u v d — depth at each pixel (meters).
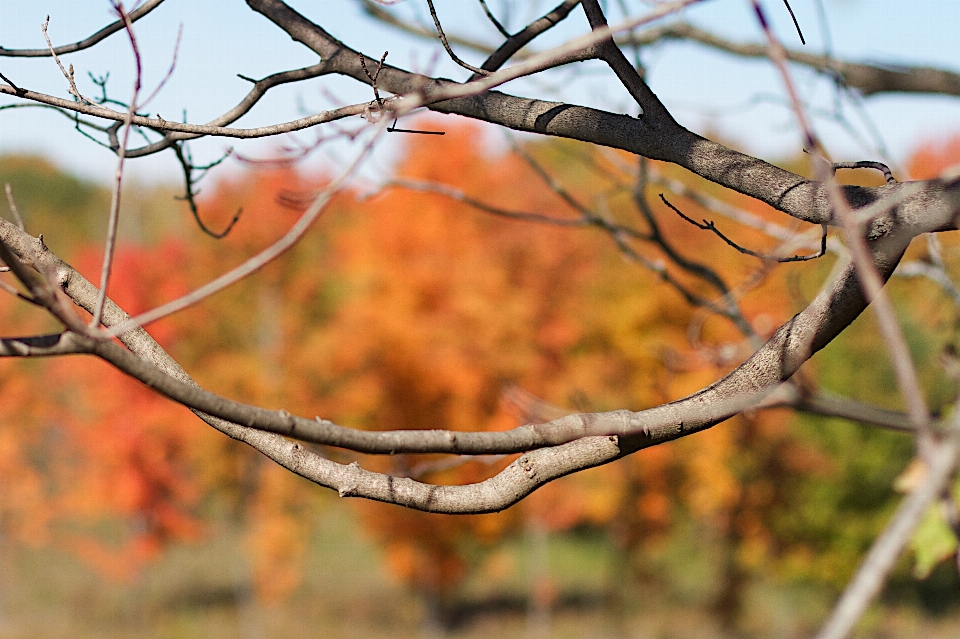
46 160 64.50
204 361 26.12
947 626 23.69
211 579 30.23
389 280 20.03
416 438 1.47
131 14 2.27
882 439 19.48
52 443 26.16
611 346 21.20
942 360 2.57
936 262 3.14
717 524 24.47
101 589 28.73
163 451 22.44
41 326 23.17
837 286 1.78
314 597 28.22
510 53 2.19
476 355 19.48
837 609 0.68
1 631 24.28
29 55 2.34
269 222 26.12
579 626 25.77
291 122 2.00
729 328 15.67
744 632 24.19
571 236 21.14
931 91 2.35
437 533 21.52
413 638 24.56
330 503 26.56
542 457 1.75
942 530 3.16
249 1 2.31
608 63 1.98
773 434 20.69
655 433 1.74
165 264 24.66
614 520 24.47
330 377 21.77
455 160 20.77
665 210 15.06
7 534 26.58
